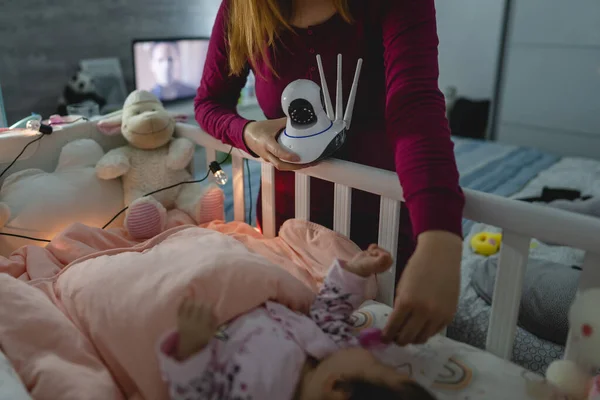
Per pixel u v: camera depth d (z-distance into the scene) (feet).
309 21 3.31
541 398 2.43
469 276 4.40
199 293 2.68
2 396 2.18
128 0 9.84
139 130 4.42
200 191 4.69
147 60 9.87
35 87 8.89
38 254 3.66
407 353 2.70
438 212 2.37
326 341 2.53
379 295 3.42
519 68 10.91
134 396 2.54
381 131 3.57
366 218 3.76
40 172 4.30
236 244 3.35
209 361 2.14
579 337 2.32
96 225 4.37
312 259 3.62
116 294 2.81
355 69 3.33
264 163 4.01
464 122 11.17
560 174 7.46
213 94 4.05
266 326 2.57
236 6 3.45
